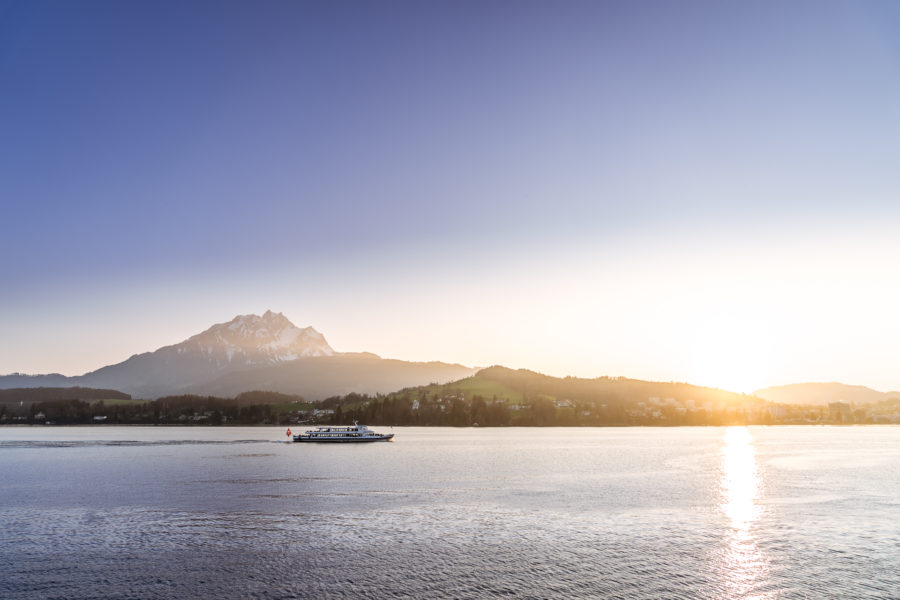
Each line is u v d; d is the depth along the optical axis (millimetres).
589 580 77750
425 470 184750
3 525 104750
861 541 95625
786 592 74188
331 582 76938
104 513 114625
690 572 80812
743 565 83688
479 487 148500
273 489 143875
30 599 71062
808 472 185000
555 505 123812
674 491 143750
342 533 99188
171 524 105375
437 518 110562
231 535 97812
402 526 104188
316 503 125000
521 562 84438
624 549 90750
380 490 142625
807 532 101250
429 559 85688
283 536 97188
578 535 98562
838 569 82125
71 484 152875
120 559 85375
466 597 72438
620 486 151875
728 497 135250
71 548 90562
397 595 73000
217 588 74938
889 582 77312
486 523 106625
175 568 81688
